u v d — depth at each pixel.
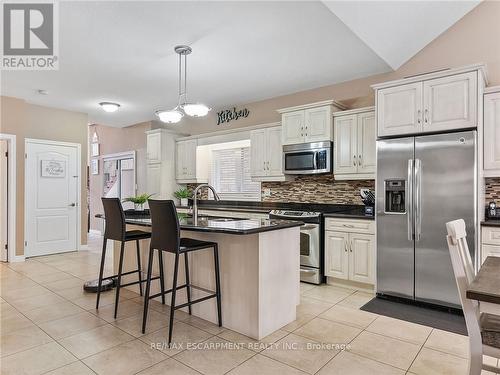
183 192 6.10
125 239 2.97
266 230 2.44
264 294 2.51
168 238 2.45
